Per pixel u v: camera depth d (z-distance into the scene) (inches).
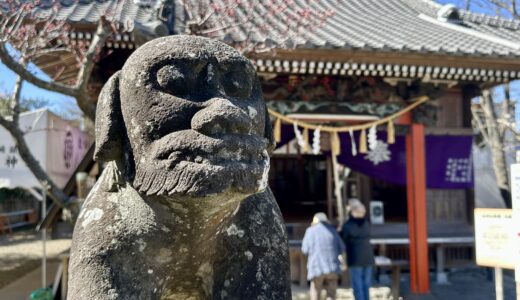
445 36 305.4
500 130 466.9
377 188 519.2
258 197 68.4
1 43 160.6
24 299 279.9
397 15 385.7
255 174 50.1
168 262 60.1
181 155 48.8
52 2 230.8
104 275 56.1
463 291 306.7
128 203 58.2
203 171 46.8
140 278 57.4
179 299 68.1
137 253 57.2
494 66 268.8
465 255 362.6
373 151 331.9
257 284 62.8
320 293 225.1
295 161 634.8
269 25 270.2
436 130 328.8
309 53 245.4
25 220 743.1
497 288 170.4
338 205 346.0
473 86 329.1
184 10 257.3
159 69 53.3
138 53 55.7
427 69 265.6
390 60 257.3
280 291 64.0
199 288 66.7
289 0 305.6
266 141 59.6
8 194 683.4
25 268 386.0
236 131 50.3
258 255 64.4
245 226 64.9
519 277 159.8
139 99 53.1
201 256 62.0
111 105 56.3
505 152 494.3
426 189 337.4
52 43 219.8
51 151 231.5
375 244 337.7
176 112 51.5
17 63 166.4
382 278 341.1
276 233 67.4
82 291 56.0
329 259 222.8
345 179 371.6
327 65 253.6
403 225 364.5
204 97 53.3
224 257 63.9
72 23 213.9
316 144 294.8
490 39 295.4
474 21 361.4
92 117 189.9
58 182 241.0
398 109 307.9
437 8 386.0
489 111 462.3
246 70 57.6
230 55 56.6
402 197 505.0
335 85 301.6
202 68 54.5
